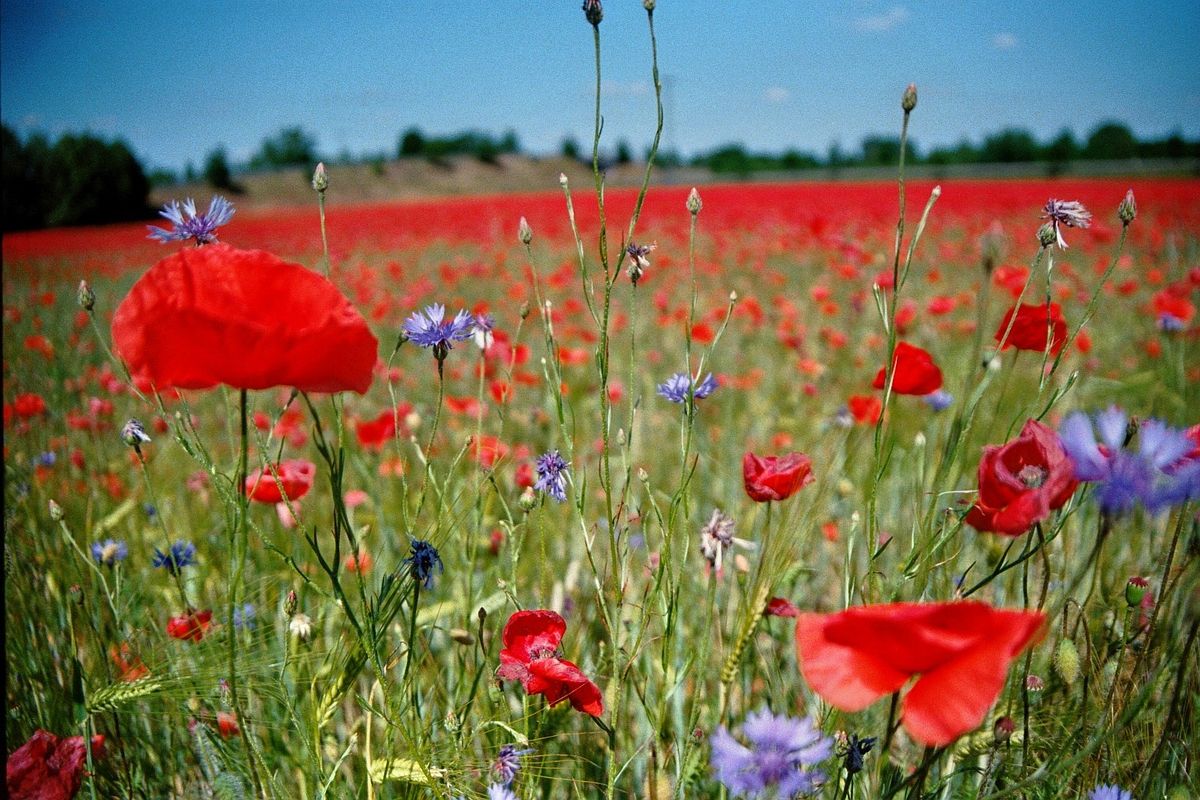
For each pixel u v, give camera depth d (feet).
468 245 16.12
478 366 5.32
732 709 1.96
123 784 1.75
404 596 1.52
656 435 4.09
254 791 1.52
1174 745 1.56
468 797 1.47
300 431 3.79
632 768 1.82
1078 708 1.62
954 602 1.04
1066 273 7.73
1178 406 3.88
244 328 1.19
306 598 2.08
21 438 3.37
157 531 2.80
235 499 1.41
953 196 19.72
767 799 1.24
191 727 1.84
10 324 6.88
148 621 1.97
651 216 18.35
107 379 4.31
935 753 1.35
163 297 1.25
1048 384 1.50
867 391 4.61
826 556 2.57
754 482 1.57
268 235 19.54
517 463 3.06
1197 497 1.06
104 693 1.48
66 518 2.59
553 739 1.83
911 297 7.83
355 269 10.78
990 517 1.30
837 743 1.43
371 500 2.95
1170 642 1.58
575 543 2.63
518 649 1.50
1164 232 11.48
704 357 1.48
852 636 1.08
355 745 1.82
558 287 7.07
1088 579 2.07
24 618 2.06
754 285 9.42
